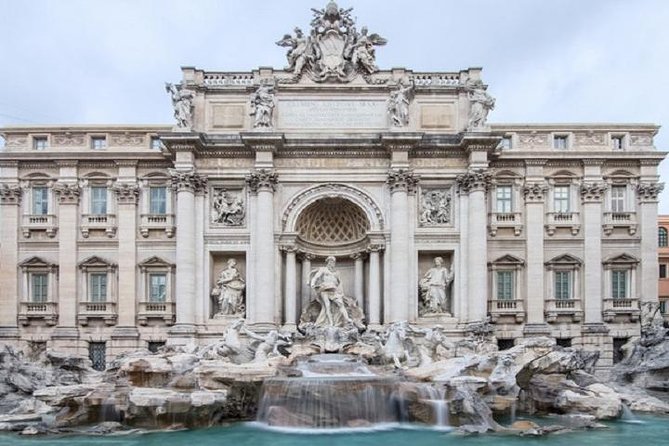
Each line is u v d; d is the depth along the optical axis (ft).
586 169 168.86
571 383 130.41
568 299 166.09
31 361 150.51
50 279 166.81
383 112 165.07
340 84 164.76
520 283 165.89
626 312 165.68
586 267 167.02
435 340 141.18
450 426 108.78
